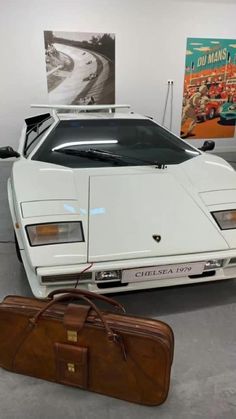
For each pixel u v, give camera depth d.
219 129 5.18
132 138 2.12
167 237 1.36
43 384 1.20
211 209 1.51
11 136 4.47
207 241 1.38
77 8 4.02
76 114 2.37
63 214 1.38
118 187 1.62
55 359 1.15
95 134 2.09
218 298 1.69
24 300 1.18
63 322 1.08
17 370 1.23
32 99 4.34
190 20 4.38
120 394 1.14
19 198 1.47
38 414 1.08
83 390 1.18
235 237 1.42
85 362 1.11
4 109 4.31
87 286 1.34
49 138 2.00
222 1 4.36
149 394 1.11
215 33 4.54
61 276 1.26
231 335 1.44
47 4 3.93
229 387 1.20
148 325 1.08
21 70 4.17
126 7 4.14
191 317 1.55
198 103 4.90
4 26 3.92
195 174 1.79
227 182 1.73
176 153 2.06
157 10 4.23
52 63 4.21
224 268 1.46
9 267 1.93
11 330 1.16
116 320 1.10
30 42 4.06
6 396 1.14
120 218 1.42
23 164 1.79
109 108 2.58
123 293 1.60
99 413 1.09
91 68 4.34
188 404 1.13
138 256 1.29
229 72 4.84
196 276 1.45
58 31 4.07
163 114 4.84
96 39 4.21
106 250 1.28
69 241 1.29
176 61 4.57
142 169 1.81
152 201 1.54
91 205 1.46
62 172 1.72
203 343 1.39
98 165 1.84
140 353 1.06
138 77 4.54
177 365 1.28
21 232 1.34
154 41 4.38
